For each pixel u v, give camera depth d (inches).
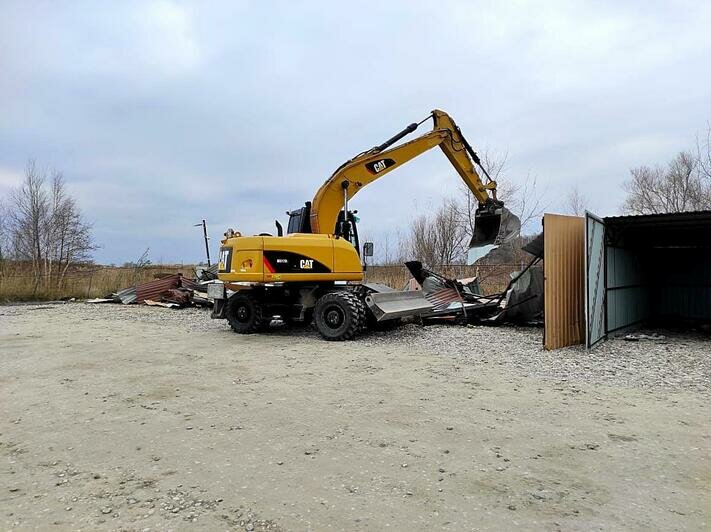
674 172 1037.2
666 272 526.3
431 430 188.1
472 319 490.6
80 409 221.3
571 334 380.2
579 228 394.3
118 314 637.3
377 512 127.7
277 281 414.6
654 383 256.5
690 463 156.6
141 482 147.9
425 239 994.1
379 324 452.8
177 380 271.9
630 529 118.6
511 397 231.8
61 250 1079.6
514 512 127.1
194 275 936.9
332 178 458.9
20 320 572.4
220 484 145.6
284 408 217.9
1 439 185.9
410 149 487.5
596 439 177.5
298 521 124.0
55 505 134.3
